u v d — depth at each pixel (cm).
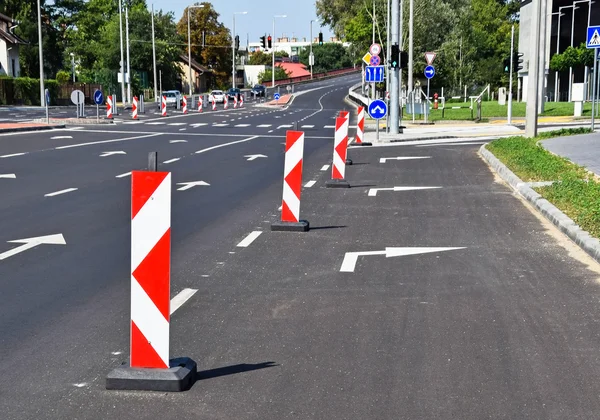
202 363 551
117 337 609
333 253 941
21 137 2994
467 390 498
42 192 1466
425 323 650
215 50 13088
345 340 604
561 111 4625
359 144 2720
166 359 506
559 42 6331
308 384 508
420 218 1207
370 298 732
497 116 4512
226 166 1981
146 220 504
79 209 1263
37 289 757
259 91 10144
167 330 505
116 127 3803
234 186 1578
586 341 602
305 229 1087
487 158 2142
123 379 498
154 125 4031
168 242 503
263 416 456
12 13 9581
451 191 1523
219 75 13312
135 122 4325
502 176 1748
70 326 638
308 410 464
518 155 1933
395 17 3281
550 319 662
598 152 1988
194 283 787
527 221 1170
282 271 843
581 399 483
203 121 4525
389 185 1622
